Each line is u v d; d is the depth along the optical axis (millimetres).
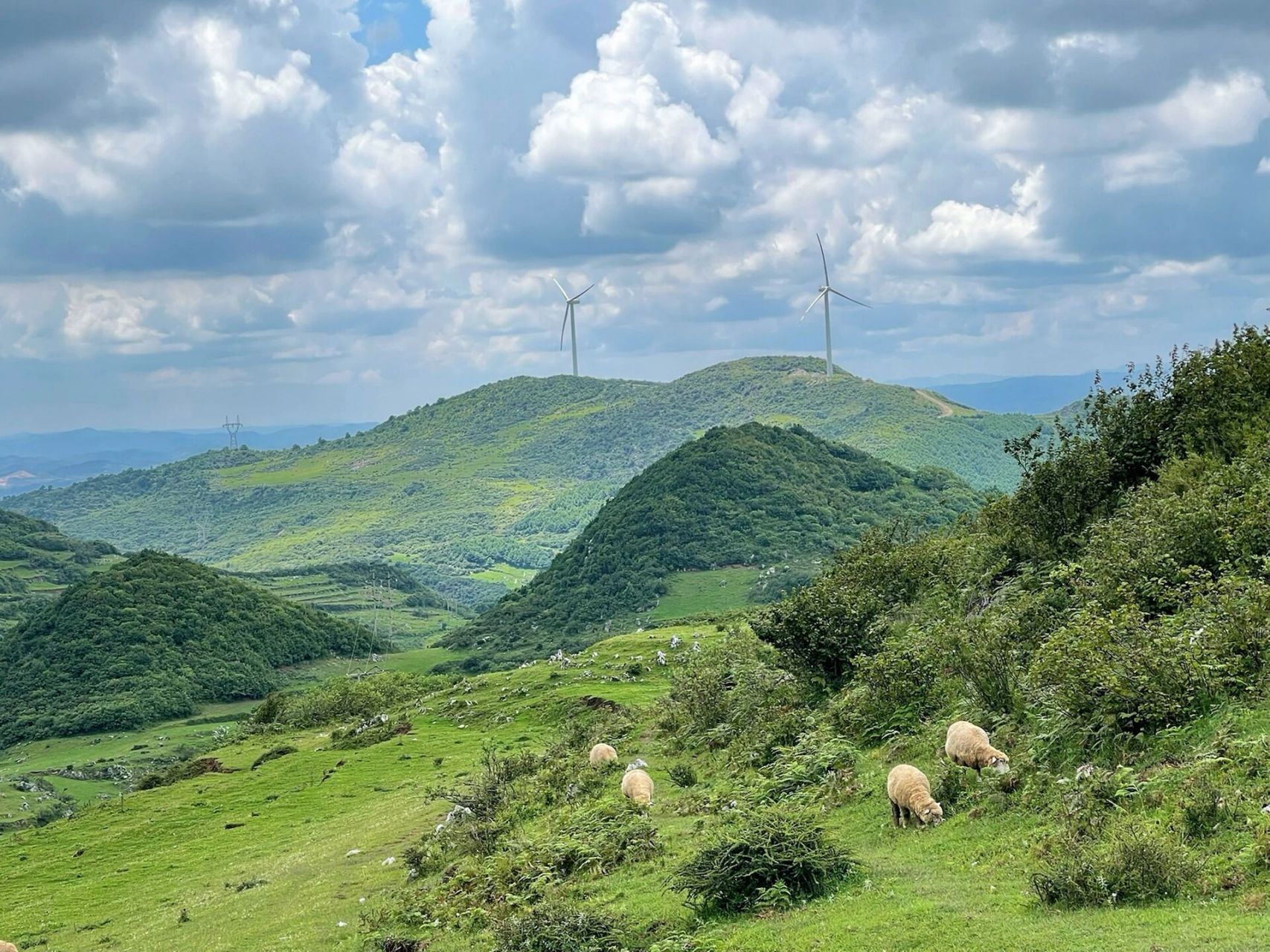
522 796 40875
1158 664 20031
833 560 47375
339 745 91688
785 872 19609
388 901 32906
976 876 17500
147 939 39969
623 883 24234
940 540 45906
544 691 93625
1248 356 36750
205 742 189625
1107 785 18141
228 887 46688
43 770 177500
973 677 26047
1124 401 39188
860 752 28781
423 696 114688
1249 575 24656
